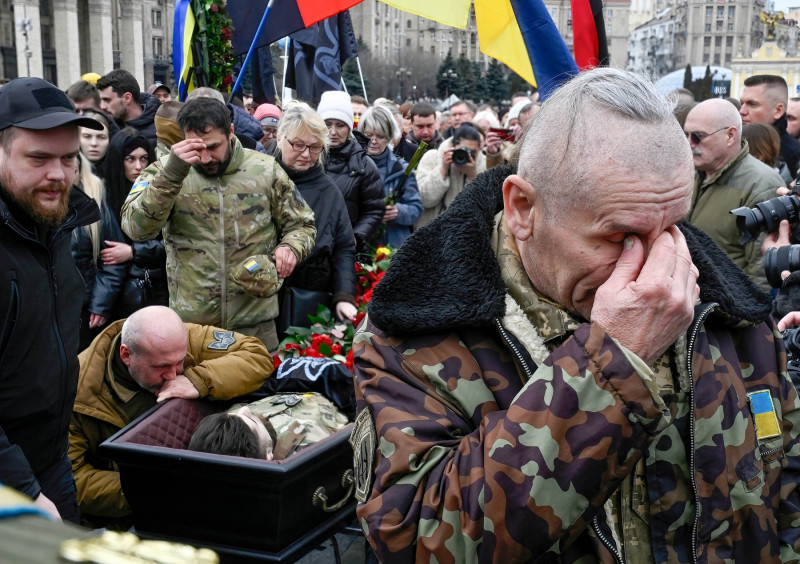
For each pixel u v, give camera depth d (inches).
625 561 50.4
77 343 92.1
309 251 150.3
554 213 47.6
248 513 91.6
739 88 2090.3
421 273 52.6
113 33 2362.2
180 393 113.4
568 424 44.6
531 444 44.6
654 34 3937.0
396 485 48.0
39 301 83.9
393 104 302.8
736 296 54.7
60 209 83.2
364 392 51.8
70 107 83.3
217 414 101.3
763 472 52.6
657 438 50.6
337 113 196.7
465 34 3036.4
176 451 92.8
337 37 247.0
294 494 91.9
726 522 50.2
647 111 45.8
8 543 20.8
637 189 45.1
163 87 339.3
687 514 50.3
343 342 143.5
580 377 45.0
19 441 84.4
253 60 290.8
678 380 51.3
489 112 319.6
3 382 81.9
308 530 96.3
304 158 168.2
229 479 90.7
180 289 142.9
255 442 99.5
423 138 298.8
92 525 114.0
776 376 55.9
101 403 115.0
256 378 120.0
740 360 55.7
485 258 51.9
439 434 48.9
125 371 115.5
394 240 221.3
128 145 169.9
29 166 80.0
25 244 83.4
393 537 46.8
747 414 52.7
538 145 48.0
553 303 51.0
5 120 79.7
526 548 44.4
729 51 3646.7
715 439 50.4
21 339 82.2
